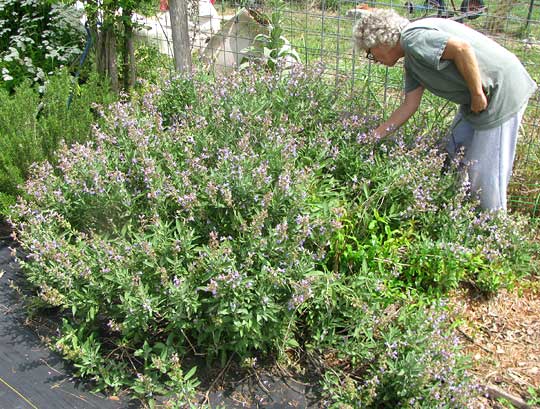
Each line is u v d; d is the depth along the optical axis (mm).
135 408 2902
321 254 3123
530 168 4461
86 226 3564
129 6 5355
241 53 5695
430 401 2740
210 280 2891
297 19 7078
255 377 3102
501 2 5398
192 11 5812
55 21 6691
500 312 3590
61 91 4785
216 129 3805
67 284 3111
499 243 3682
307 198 3260
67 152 3664
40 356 3193
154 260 2988
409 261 3566
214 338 2957
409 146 4121
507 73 3572
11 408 2891
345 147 3906
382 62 3842
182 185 3260
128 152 3586
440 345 2842
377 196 3730
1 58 6305
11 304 3570
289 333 3143
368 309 3094
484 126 3709
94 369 3098
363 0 4996
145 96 4320
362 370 3113
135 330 3166
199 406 2904
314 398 2996
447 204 3877
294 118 4074
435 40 3443
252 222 2980
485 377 3115
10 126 4402
